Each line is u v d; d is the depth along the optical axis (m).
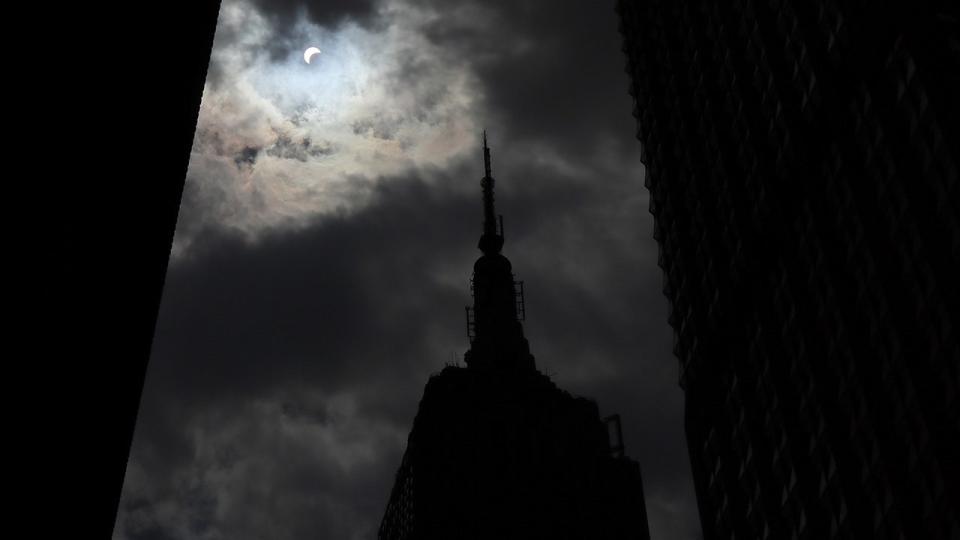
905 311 108.75
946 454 99.12
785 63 137.12
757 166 140.25
